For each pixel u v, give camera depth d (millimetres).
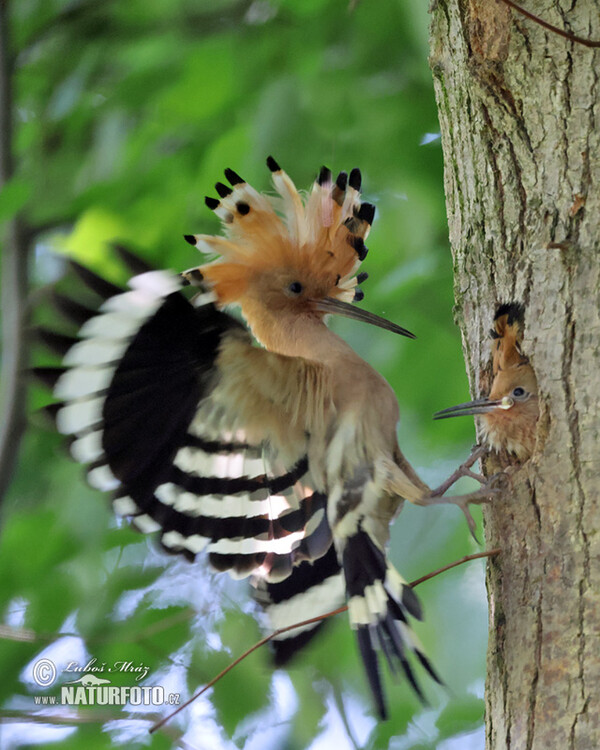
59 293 5527
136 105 5887
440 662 5750
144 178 5855
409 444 5793
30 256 5883
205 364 5566
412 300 5816
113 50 5938
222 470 5594
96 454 5555
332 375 5602
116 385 5547
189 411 5574
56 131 5941
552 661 5477
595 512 5488
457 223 5586
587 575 5480
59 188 5914
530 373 5555
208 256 5691
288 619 5613
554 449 5504
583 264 5516
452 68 5586
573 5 5535
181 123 5887
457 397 5801
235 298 5633
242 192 5625
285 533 5605
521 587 5500
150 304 5527
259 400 5586
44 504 5871
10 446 5828
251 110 5855
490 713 5500
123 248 5531
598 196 5520
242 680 5816
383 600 5555
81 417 5543
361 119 5809
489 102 5551
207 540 5598
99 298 5527
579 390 5504
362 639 5547
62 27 5973
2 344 5922
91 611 5812
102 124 5891
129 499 5574
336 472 5590
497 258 5555
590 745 5461
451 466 5785
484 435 5570
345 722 5812
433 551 5762
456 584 5762
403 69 5824
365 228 5652
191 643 5828
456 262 5586
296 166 5801
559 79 5535
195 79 5875
